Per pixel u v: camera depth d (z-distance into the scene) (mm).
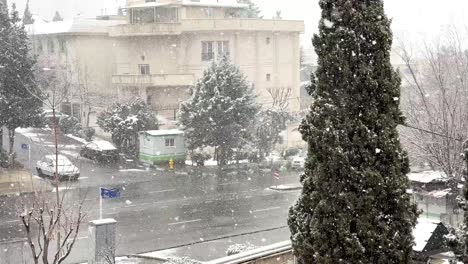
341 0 11734
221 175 43000
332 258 11586
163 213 31781
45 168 38188
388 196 11594
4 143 49500
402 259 11586
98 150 45688
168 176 42062
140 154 47000
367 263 11453
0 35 42375
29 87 42875
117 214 31172
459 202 11148
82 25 60969
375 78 11617
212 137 46500
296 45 61250
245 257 17422
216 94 46656
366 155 11445
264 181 41188
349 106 11578
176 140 46656
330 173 11562
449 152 23844
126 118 48812
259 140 49000
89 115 56906
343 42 11633
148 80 54656
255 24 57312
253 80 58250
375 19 11641
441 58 38219
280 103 53156
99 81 61375
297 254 12312
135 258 23719
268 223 30078
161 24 55281
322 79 11836
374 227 11492
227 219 30828
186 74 55312
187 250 25062
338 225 11453
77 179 38906
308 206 12164
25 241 25547
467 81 33062
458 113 26141
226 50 56969
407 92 35031
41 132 53500
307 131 11938
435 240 16406
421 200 23547
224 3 59531
